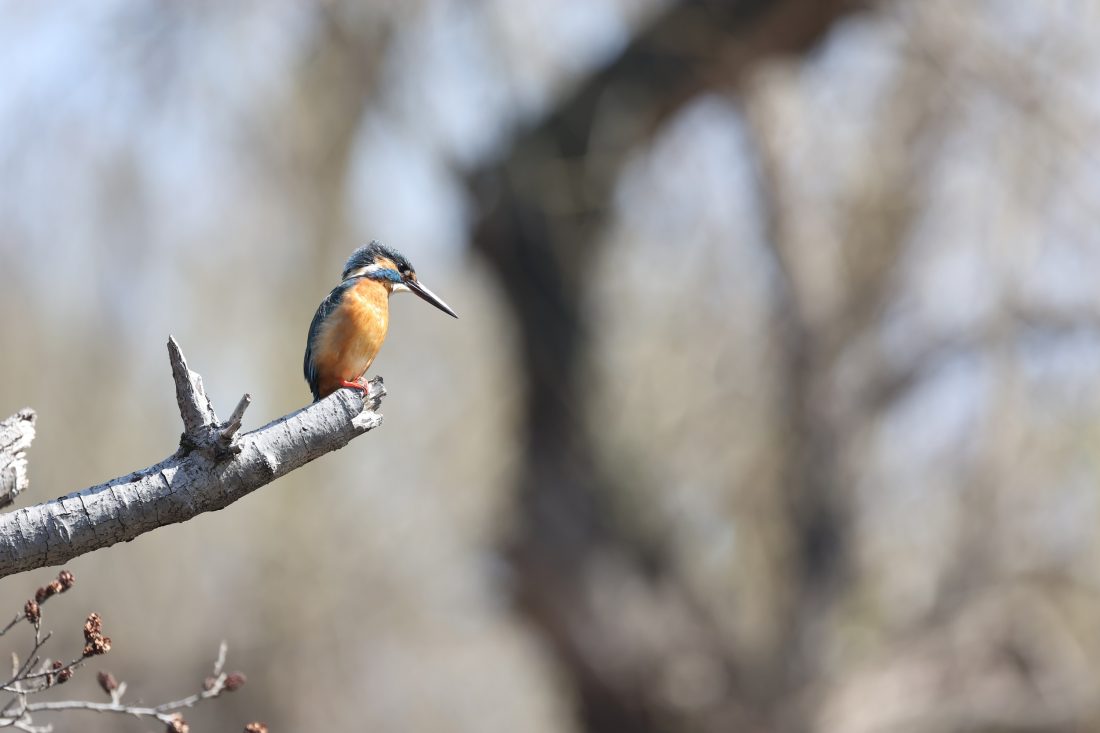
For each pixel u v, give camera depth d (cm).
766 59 1470
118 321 1778
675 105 1517
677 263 1712
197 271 1867
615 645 1442
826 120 1581
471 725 2822
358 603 2317
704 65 1465
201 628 2059
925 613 1622
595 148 1484
